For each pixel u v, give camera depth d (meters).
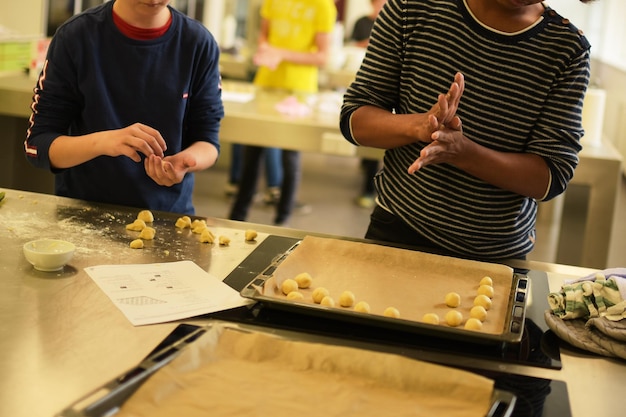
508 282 1.43
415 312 1.29
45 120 1.86
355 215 5.07
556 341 1.25
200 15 6.66
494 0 1.58
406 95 1.68
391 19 1.67
